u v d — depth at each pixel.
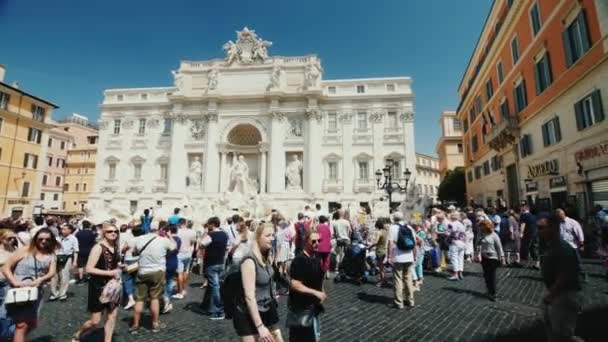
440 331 6.58
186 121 43.69
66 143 60.91
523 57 22.28
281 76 42.81
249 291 3.84
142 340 6.47
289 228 11.66
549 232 4.91
